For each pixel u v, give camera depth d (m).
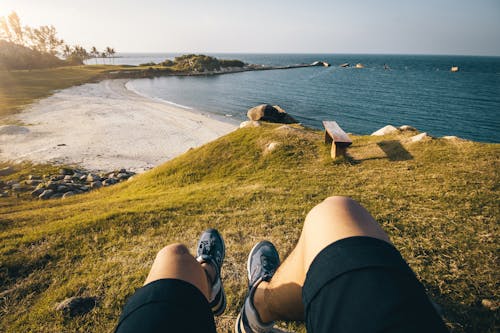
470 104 60.56
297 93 72.44
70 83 72.69
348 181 6.83
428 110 54.66
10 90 55.91
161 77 106.62
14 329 2.97
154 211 6.16
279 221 5.03
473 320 2.55
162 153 27.20
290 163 9.26
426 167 6.80
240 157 10.85
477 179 5.77
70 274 3.99
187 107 53.84
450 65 188.12
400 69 152.50
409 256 3.58
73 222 6.01
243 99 64.00
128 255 4.37
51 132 30.64
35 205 11.51
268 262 1.74
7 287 3.78
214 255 2.03
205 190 8.15
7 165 21.22
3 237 5.50
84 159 23.75
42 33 132.50
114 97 58.53
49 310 3.15
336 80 100.56
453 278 3.13
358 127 43.06
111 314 3.06
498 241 3.78
